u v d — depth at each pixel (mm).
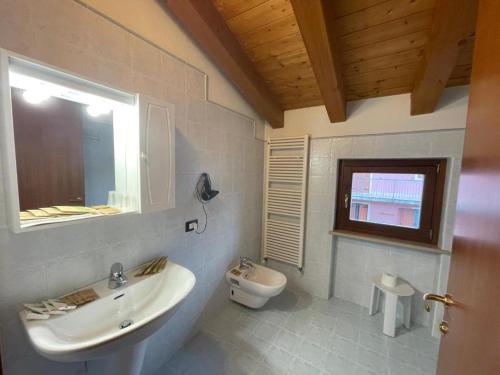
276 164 2514
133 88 1225
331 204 2297
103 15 1073
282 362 1616
